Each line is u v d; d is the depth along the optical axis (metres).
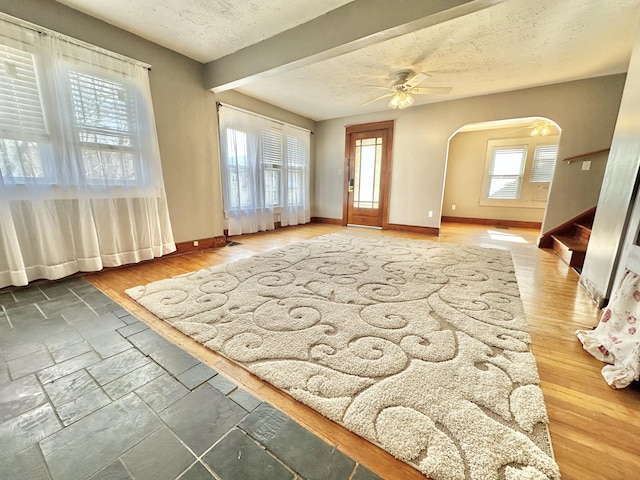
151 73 2.84
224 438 0.91
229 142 4.19
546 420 0.97
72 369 1.24
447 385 1.13
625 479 0.79
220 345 1.42
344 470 0.81
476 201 6.80
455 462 0.81
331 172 6.15
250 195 4.63
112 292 2.14
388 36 2.14
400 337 1.51
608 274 1.90
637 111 1.80
